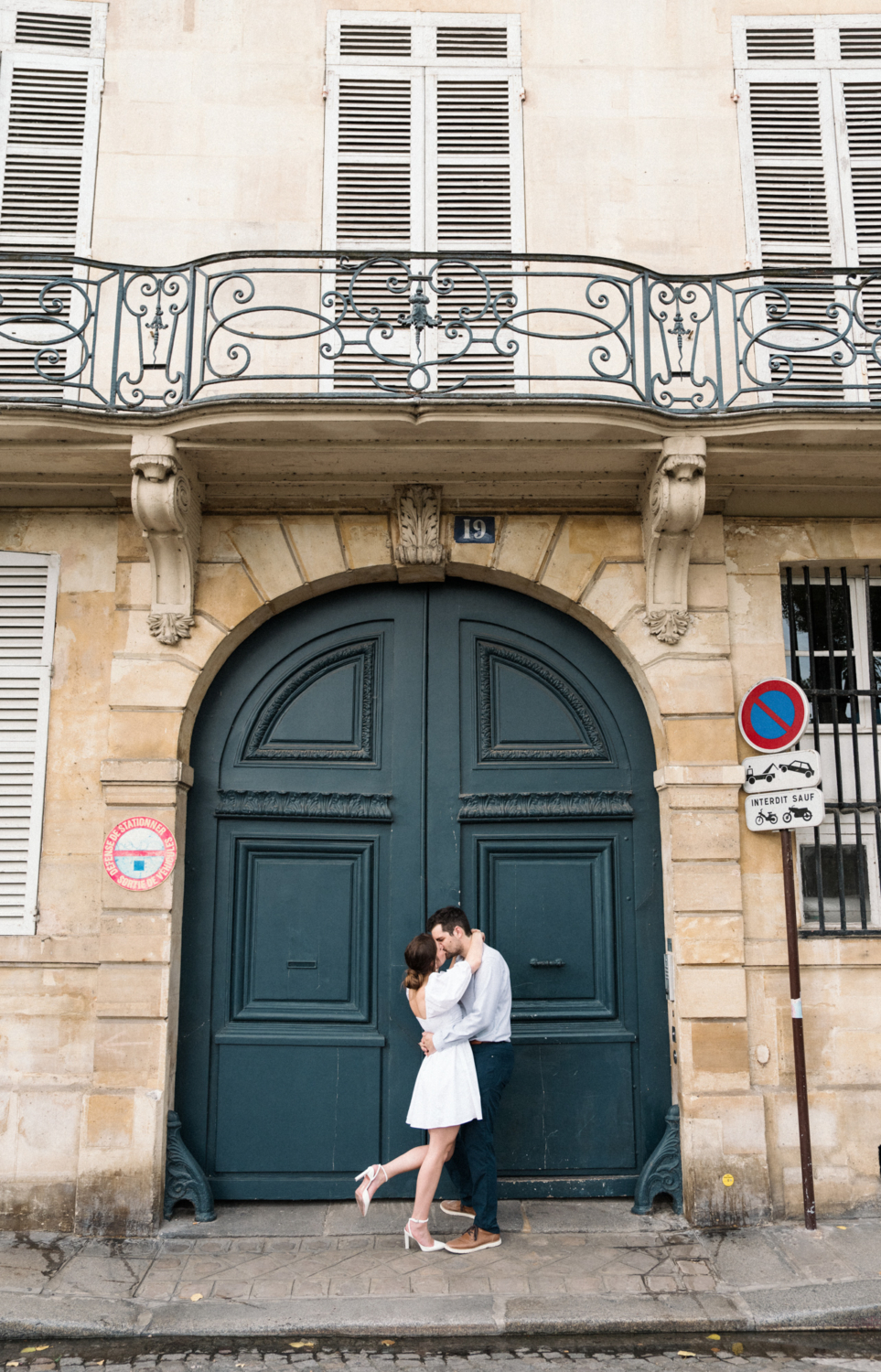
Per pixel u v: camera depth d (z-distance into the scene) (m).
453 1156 4.76
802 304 5.64
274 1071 5.04
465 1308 3.90
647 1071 5.08
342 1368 3.57
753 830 4.93
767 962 4.97
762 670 5.22
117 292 5.46
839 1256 4.34
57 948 4.93
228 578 5.20
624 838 5.28
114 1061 4.73
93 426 4.70
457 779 5.31
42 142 5.65
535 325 5.53
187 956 5.08
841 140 5.83
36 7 5.76
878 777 5.30
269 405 4.59
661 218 5.68
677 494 4.83
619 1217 4.77
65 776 5.10
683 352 5.46
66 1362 3.62
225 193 5.62
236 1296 4.00
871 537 5.36
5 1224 4.68
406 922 5.17
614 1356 3.67
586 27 5.88
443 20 5.87
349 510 5.29
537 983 5.16
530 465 5.02
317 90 5.77
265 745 5.32
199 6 5.82
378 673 5.42
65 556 5.28
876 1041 4.96
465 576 5.45
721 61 5.86
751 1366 3.60
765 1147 4.76
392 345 5.53
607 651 5.45
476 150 5.75
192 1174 4.75
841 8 5.93
